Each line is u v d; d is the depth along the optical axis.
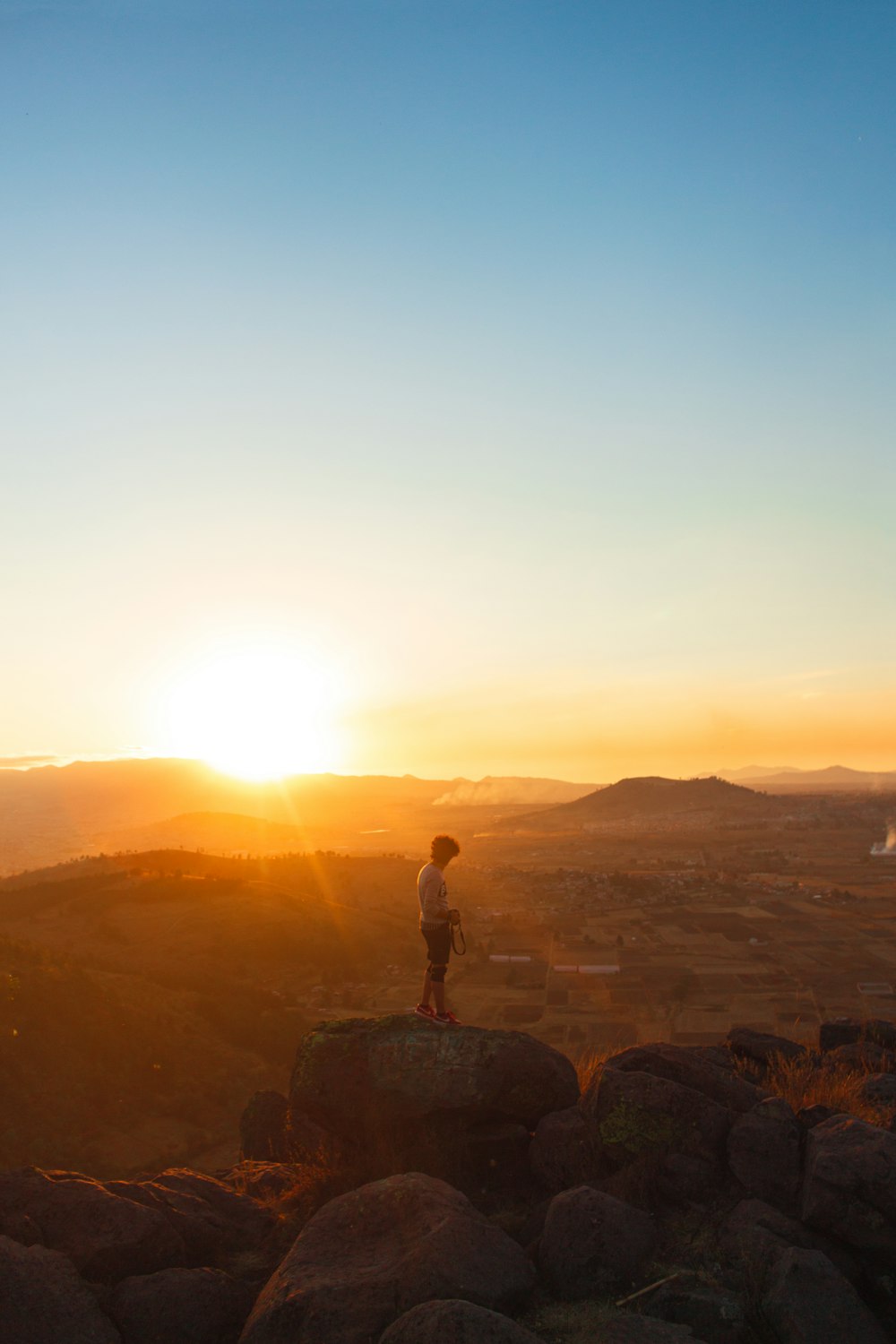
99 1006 75.06
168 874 187.75
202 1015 89.31
